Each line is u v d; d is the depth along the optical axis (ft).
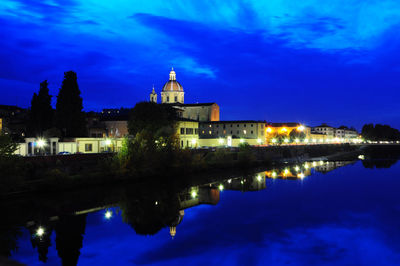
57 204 146.41
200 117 497.87
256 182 219.41
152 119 292.61
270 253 92.94
